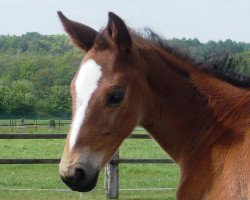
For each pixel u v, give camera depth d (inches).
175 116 172.2
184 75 173.0
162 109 171.6
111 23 160.2
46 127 1457.9
